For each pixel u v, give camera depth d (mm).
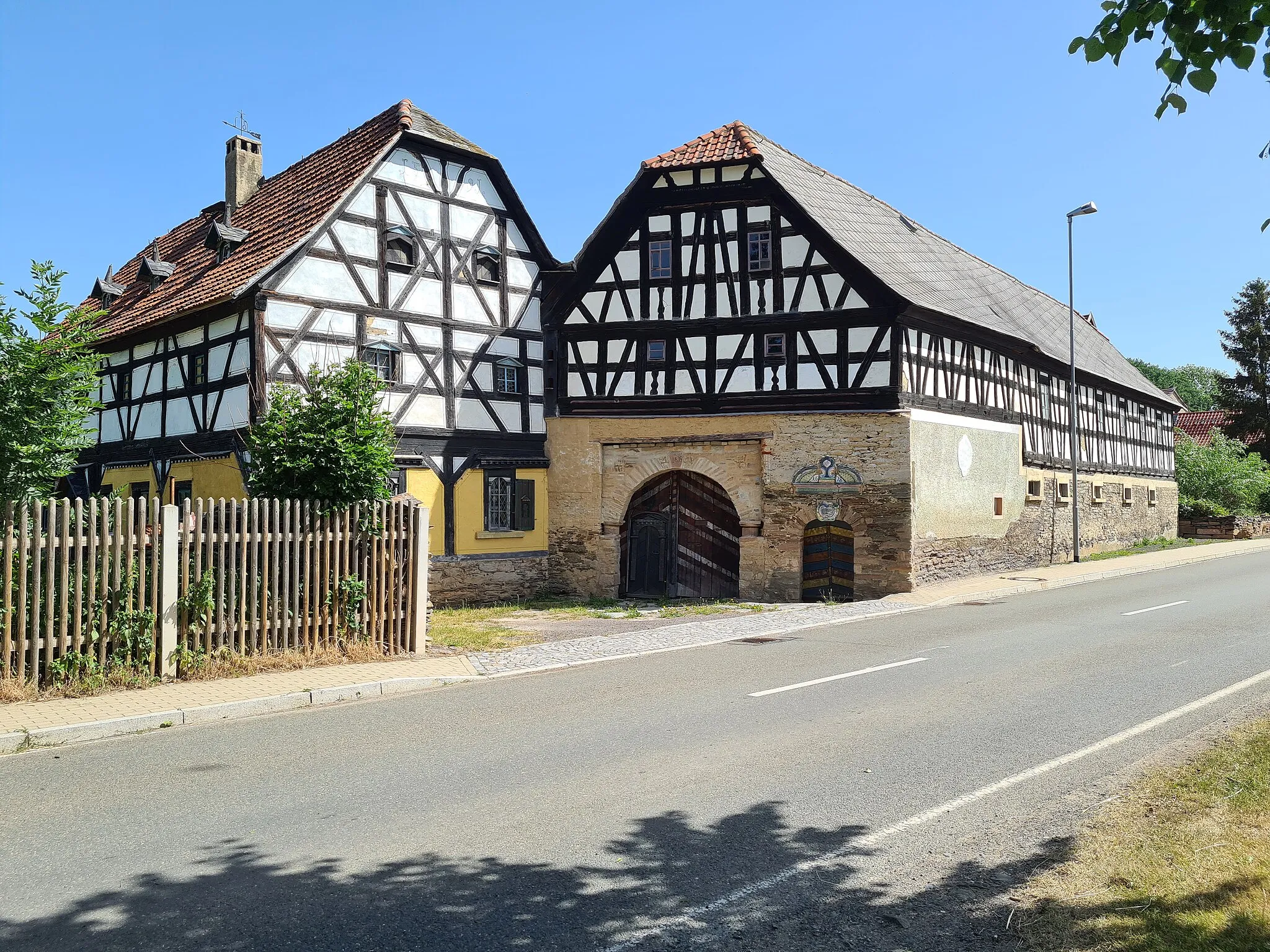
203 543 9836
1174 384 75812
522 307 20391
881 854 4965
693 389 20016
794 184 20438
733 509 20047
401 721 8141
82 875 4719
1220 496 41406
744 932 4117
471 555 19156
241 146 22281
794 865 4836
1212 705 8227
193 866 4816
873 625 14180
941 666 10383
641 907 4355
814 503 18984
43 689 8656
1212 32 4309
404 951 3938
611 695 9133
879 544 18562
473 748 7133
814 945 3988
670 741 7258
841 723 7797
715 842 5152
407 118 18328
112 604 9188
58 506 8805
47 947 3955
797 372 19359
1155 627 13172
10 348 9844
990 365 22609
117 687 8984
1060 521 26312
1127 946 3742
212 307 17047
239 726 8000
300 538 10688
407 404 18250
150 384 19359
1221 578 20672
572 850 5027
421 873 4730
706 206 20109
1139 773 6234
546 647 12422
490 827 5379
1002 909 4270
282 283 16609
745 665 10773
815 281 19328
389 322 18094
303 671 10172
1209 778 5832
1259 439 47594
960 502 20750
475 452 19281
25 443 9891
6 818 5586
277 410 11742
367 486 11414
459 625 15242
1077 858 4738
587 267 20750
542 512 20484
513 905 4371
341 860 4902
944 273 24219
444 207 19141
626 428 20266
